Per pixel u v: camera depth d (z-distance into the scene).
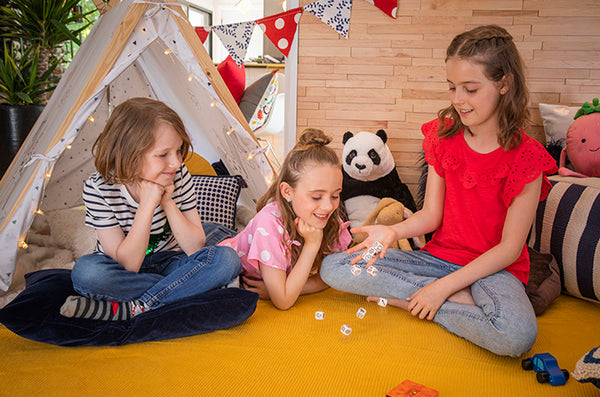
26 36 3.87
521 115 1.31
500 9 2.38
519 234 1.32
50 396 1.03
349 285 1.49
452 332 1.35
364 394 1.06
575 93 2.40
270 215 1.49
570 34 2.35
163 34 1.90
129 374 1.11
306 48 2.51
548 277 1.60
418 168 2.55
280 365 1.17
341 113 2.56
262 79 3.51
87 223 1.38
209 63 2.00
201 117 2.39
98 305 1.29
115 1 2.31
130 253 1.34
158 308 1.31
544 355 1.15
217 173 2.68
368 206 2.29
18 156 2.19
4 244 1.62
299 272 1.47
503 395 1.06
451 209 1.48
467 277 1.32
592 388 1.09
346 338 1.31
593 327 1.43
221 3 8.40
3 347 1.24
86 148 2.51
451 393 1.06
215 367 1.15
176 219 1.44
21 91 3.56
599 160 1.86
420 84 2.49
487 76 1.26
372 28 2.46
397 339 1.31
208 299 1.32
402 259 1.50
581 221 1.64
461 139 1.45
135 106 1.33
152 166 1.32
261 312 1.48
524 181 1.31
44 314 1.23
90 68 1.80
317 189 1.39
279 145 4.67
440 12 2.41
